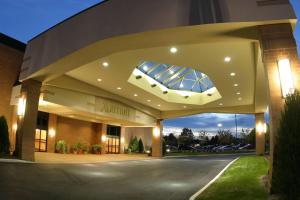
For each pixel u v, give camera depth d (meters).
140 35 10.77
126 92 24.16
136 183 11.83
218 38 10.47
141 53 14.69
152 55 14.82
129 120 28.08
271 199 6.99
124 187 10.77
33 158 16.44
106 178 12.92
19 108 16.72
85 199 8.42
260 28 9.27
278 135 7.05
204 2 9.73
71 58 13.63
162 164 21.03
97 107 23.62
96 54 13.05
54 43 14.34
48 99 18.64
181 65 16.16
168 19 10.05
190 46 13.31
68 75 19.45
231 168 15.76
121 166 18.73
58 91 19.59
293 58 8.63
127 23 10.86
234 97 24.66
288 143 6.58
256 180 10.51
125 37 11.09
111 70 18.11
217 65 15.92
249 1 9.27
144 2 10.66
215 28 9.73
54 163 16.88
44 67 14.89
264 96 21.73
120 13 11.16
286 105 7.07
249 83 19.69
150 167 18.64
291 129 6.66
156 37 10.85
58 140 25.91
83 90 21.31
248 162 17.64
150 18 10.38
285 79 8.39
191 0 9.91
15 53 20.75
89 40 12.07
